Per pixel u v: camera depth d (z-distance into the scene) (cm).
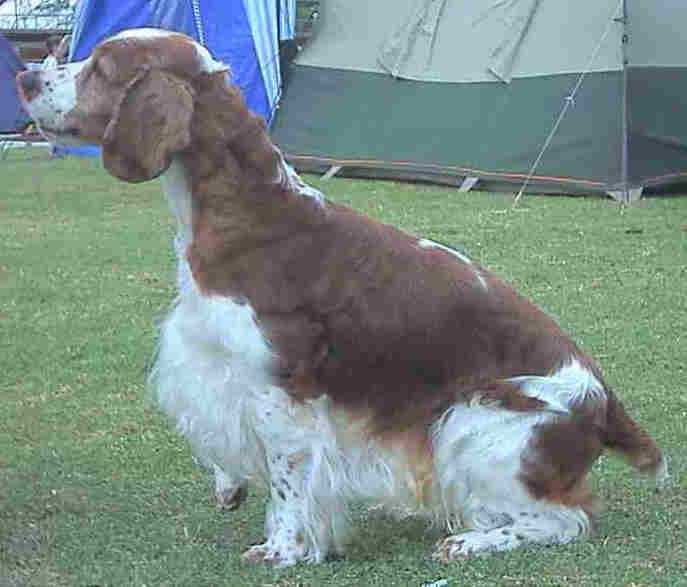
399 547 553
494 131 1681
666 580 514
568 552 534
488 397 521
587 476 586
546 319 547
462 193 1656
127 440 715
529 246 1290
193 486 639
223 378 517
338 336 512
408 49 1788
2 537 570
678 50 1625
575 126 1619
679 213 1488
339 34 1864
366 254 517
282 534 532
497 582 511
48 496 623
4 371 859
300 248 510
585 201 1572
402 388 521
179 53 505
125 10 2031
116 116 496
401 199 1606
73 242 1341
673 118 1619
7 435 727
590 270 1173
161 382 538
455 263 536
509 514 536
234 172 508
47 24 3394
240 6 2023
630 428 555
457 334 523
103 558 546
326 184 1744
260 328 505
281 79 2005
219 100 508
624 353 892
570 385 528
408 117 1762
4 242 1345
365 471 529
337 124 1822
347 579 518
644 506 602
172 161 509
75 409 777
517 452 522
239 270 506
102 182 1839
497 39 1702
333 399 519
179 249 527
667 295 1069
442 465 527
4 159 2091
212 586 514
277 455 521
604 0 1614
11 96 2056
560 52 1648
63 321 993
